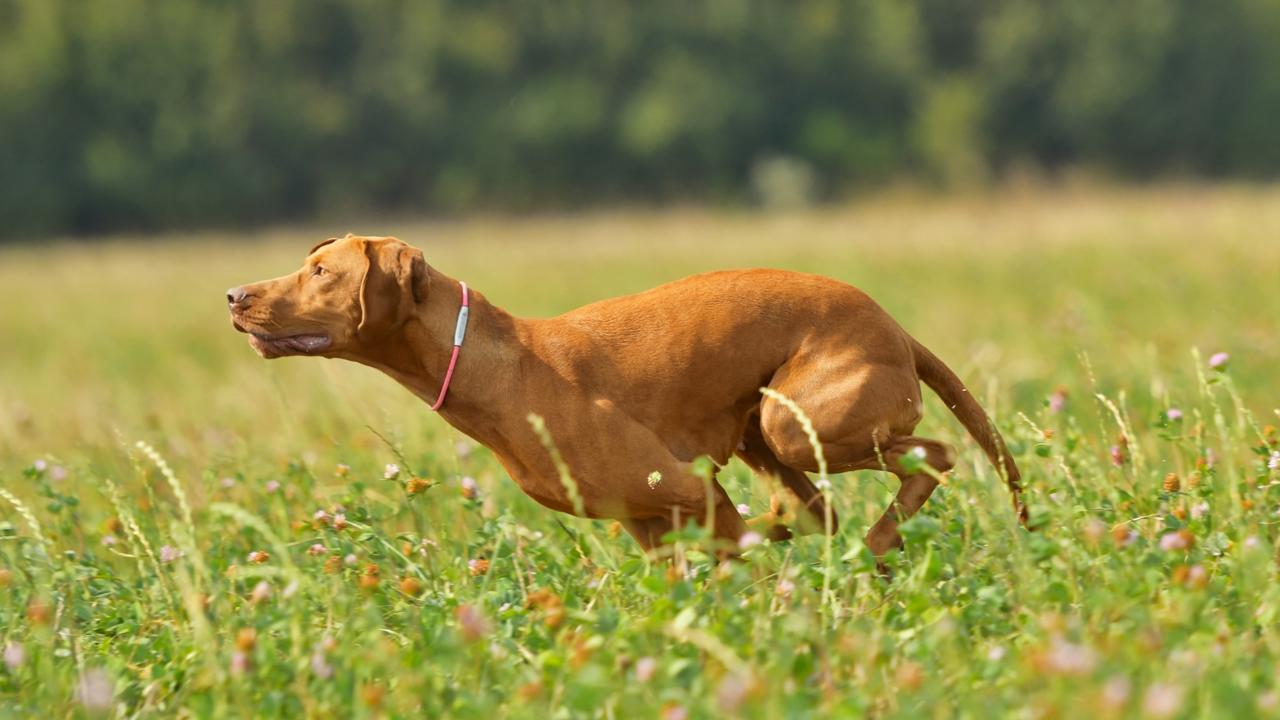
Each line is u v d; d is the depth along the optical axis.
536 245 46.06
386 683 6.40
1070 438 8.25
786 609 6.39
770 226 52.94
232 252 53.22
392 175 81.19
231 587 7.47
